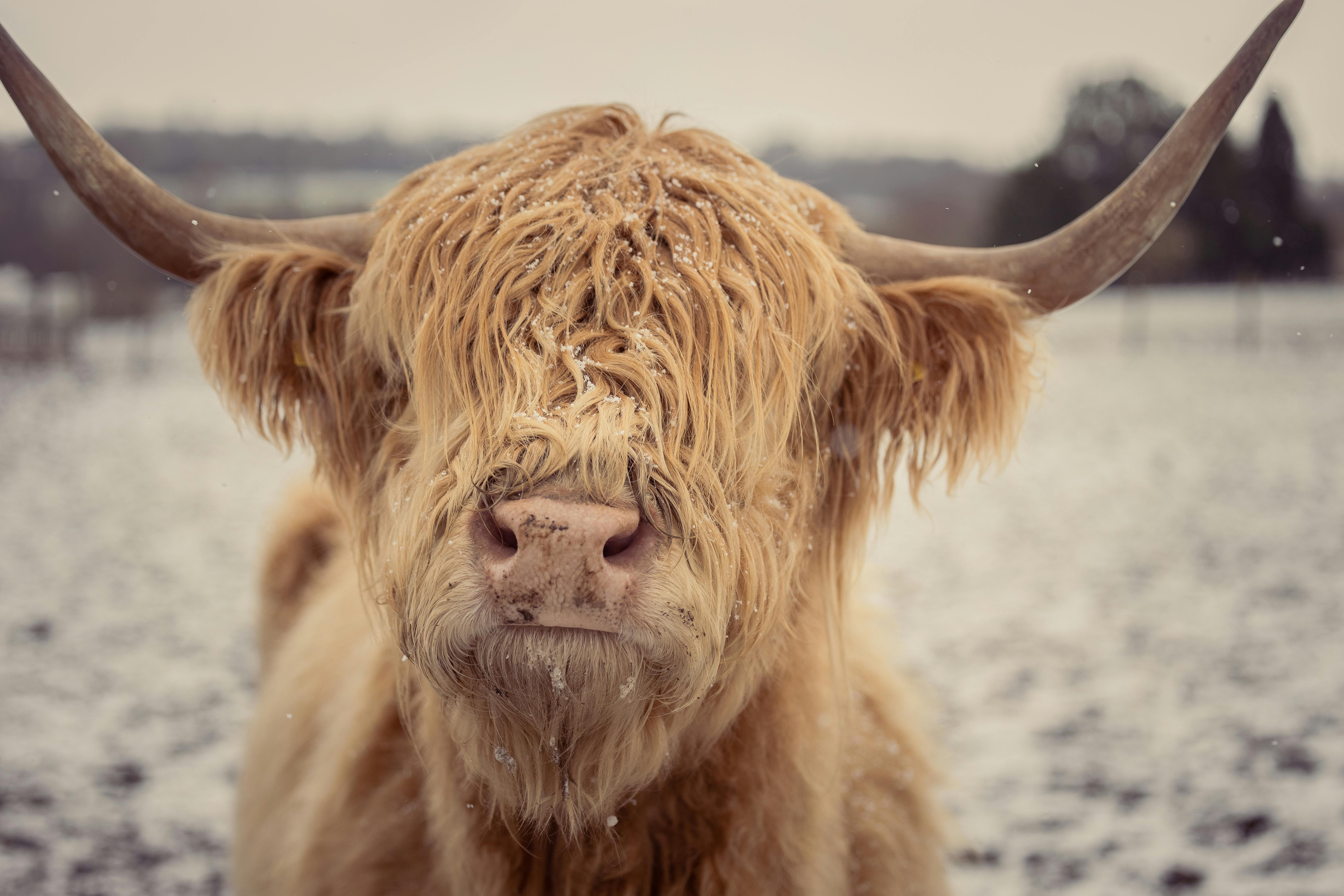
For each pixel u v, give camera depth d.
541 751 1.64
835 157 65.88
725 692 1.77
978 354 2.00
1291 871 3.61
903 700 2.46
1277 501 10.50
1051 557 8.59
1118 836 3.89
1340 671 5.66
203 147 39.56
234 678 5.85
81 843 3.94
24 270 30.55
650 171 1.87
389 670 2.19
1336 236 45.91
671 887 1.87
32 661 6.08
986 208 43.16
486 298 1.67
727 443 1.63
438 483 1.55
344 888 2.07
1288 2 1.71
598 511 1.40
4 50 1.82
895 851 2.17
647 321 1.63
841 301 1.91
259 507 10.65
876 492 2.13
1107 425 16.03
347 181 36.22
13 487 11.48
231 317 2.01
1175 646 6.18
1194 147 1.80
